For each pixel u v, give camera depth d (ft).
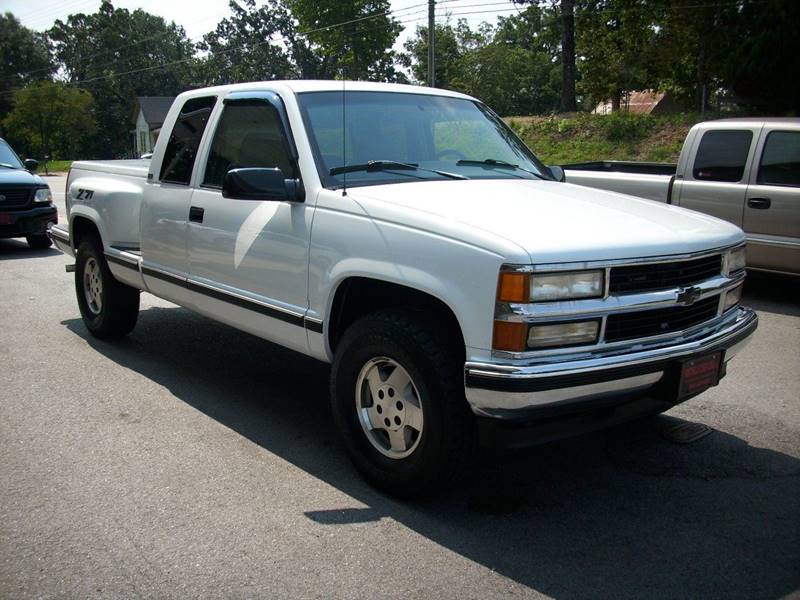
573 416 10.84
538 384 9.77
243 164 14.57
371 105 14.56
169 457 13.35
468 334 10.21
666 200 28.30
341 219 12.14
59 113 196.75
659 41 92.27
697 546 10.63
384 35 121.49
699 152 27.68
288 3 129.08
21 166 39.63
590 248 10.20
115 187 18.84
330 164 13.14
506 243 9.96
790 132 25.52
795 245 25.23
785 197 25.31
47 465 12.98
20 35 281.74
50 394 16.51
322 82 14.66
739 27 73.87
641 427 15.06
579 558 10.28
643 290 10.74
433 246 10.69
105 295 19.84
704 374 11.48
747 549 10.57
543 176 15.51
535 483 12.59
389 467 11.74
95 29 290.97
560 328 10.05
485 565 10.07
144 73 282.36
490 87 204.54
